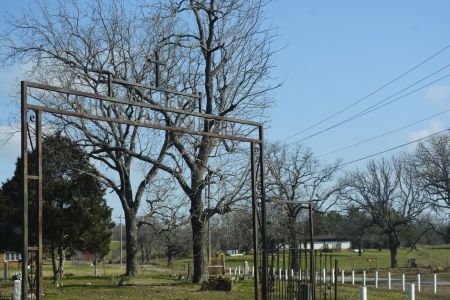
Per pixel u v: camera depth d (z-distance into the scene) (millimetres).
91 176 37625
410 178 73500
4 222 43500
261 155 16266
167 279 35344
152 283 31688
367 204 73125
